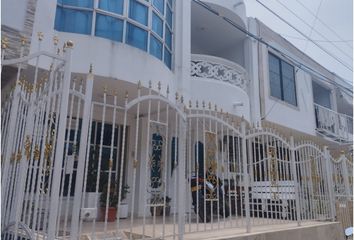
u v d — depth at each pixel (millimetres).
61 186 3738
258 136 6473
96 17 6898
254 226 6094
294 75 14172
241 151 6023
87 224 6273
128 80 6797
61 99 3424
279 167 6879
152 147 5574
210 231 5176
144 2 7707
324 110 15703
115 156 8422
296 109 13562
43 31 6117
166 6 8781
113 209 6977
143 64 7160
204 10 10656
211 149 5266
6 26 5352
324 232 6930
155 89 7305
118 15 7137
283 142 6836
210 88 9234
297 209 6742
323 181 8094
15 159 3754
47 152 3520
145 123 8719
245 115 9984
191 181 5684
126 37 7168
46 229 3504
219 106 9172
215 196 5918
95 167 7293
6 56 5156
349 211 8641
